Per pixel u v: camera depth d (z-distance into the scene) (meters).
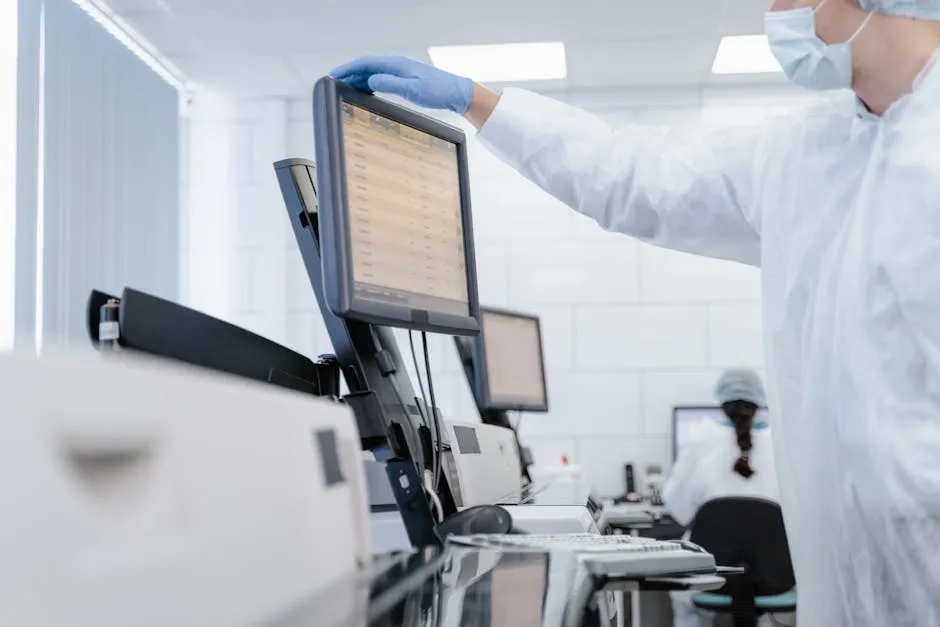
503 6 4.14
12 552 0.35
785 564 3.29
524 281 4.96
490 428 2.12
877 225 1.37
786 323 1.52
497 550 1.03
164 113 4.77
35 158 3.78
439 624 0.61
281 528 0.60
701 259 4.90
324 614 0.61
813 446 1.46
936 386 1.31
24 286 3.70
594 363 4.91
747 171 1.61
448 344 4.84
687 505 3.73
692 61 4.71
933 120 1.35
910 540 1.33
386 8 4.16
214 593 0.49
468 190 1.49
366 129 1.25
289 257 5.10
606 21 4.28
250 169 5.13
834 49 1.40
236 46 4.57
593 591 0.76
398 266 1.26
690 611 3.64
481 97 1.64
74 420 0.40
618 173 1.66
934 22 1.37
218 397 0.52
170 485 0.46
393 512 1.51
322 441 0.71
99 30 4.19
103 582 0.40
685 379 4.87
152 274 4.59
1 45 3.80
